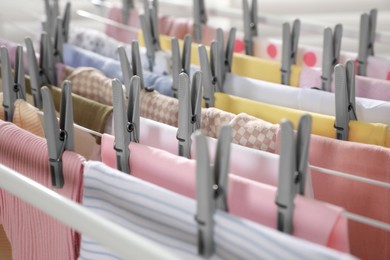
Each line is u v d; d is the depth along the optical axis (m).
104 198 0.73
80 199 0.78
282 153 0.63
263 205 0.67
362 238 0.85
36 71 1.03
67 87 0.79
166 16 1.35
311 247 0.57
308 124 0.65
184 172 0.73
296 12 1.81
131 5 1.39
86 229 0.58
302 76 1.06
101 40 1.27
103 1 1.51
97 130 0.95
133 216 0.70
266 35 1.87
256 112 0.95
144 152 0.77
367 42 1.08
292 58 1.11
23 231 0.87
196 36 1.29
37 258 0.86
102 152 0.83
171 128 0.84
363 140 0.87
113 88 0.76
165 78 1.05
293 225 0.65
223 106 0.97
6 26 1.63
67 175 0.79
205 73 0.97
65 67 1.10
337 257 0.55
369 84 1.00
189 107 0.78
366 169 0.82
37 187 0.64
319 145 0.85
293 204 0.65
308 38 1.84
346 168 0.83
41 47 1.09
